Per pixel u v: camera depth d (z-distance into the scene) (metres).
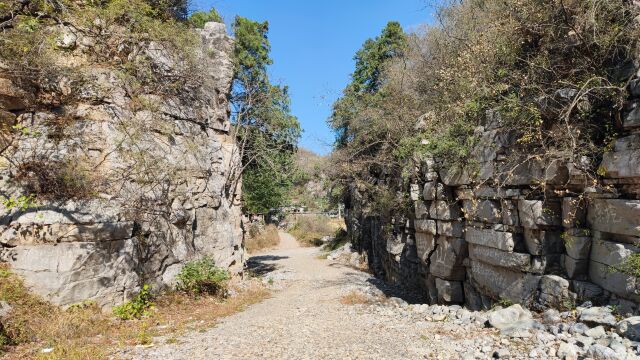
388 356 5.10
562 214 5.99
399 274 12.84
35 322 6.39
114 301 7.66
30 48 7.79
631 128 5.10
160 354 5.50
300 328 6.86
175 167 10.16
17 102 7.95
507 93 7.15
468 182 7.68
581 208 5.73
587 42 5.80
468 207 7.93
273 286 13.45
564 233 5.93
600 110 5.65
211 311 8.68
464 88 8.27
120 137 8.98
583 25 5.81
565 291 5.70
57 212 7.40
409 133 11.23
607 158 5.26
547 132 6.04
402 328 6.49
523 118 6.26
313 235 35.38
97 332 6.68
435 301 9.71
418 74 12.73
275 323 7.36
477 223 7.68
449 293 8.80
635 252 4.83
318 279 15.14
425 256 9.83
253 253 27.66
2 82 7.61
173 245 9.73
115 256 7.88
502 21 7.25
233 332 6.73
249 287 11.95
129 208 8.69
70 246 7.18
